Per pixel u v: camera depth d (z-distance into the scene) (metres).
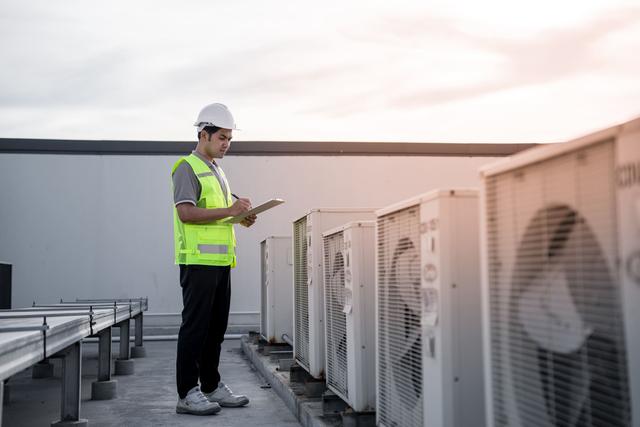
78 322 4.42
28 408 5.89
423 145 11.68
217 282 5.23
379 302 3.59
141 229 11.34
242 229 11.46
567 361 1.98
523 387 2.17
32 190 11.20
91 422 5.08
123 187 11.34
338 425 4.21
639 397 1.67
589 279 1.86
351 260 4.03
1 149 11.17
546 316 2.05
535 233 2.08
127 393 6.42
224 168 11.42
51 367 7.86
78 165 11.30
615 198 1.74
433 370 2.76
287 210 11.48
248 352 8.99
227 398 5.55
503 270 2.27
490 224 2.34
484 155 11.77
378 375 3.60
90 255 11.22
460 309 2.68
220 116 5.41
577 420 1.95
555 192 1.98
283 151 11.51
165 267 11.34
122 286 11.24
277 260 7.79
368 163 11.60
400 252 3.27
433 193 2.76
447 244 2.69
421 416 2.99
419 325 3.03
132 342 11.27
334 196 11.54
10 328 3.51
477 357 2.67
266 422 5.00
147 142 11.42
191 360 5.24
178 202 5.12
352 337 4.05
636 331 1.67
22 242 11.12
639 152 1.65
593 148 1.82
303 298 5.77
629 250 1.69
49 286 11.11
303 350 5.75
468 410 2.66
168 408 5.61
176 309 11.34
